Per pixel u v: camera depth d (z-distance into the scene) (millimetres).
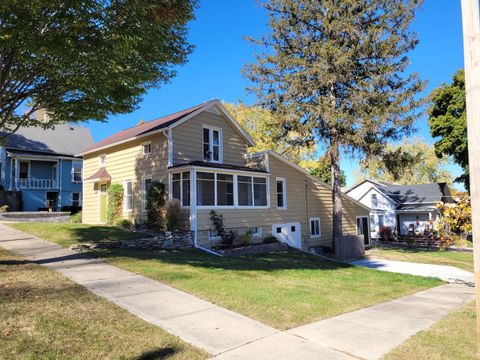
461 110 21984
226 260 12383
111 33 8430
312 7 18281
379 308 7629
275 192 19281
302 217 21000
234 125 19172
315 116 17797
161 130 16203
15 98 9812
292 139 19703
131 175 18391
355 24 17734
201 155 17500
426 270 15289
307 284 9445
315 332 5750
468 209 10188
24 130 30266
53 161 30062
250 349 4945
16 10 7402
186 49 11117
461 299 9039
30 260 10141
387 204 33844
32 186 28609
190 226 14914
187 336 5289
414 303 8367
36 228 16875
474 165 4184
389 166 18578
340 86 18500
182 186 15602
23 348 4422
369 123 16828
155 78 10930
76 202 30828
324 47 17203
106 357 4383
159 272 9188
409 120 17078
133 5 8305
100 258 10789
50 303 6199
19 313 5578
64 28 8094
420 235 30953
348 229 24547
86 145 32688
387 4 17531
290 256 15289
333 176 19594
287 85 18516
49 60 8891
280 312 6613
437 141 23656
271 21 18781
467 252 23172
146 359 4430
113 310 6113
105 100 10383
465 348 5156
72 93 10461
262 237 18094
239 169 17000
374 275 12492
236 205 16750
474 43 4246
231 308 6684
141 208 17453
